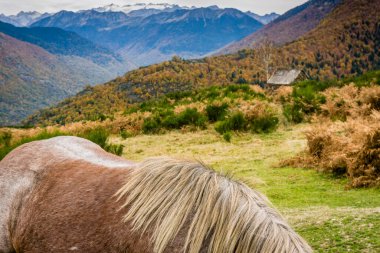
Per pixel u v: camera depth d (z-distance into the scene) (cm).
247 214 182
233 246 177
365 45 17575
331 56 17238
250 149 973
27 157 274
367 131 643
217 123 1205
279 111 1367
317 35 19438
